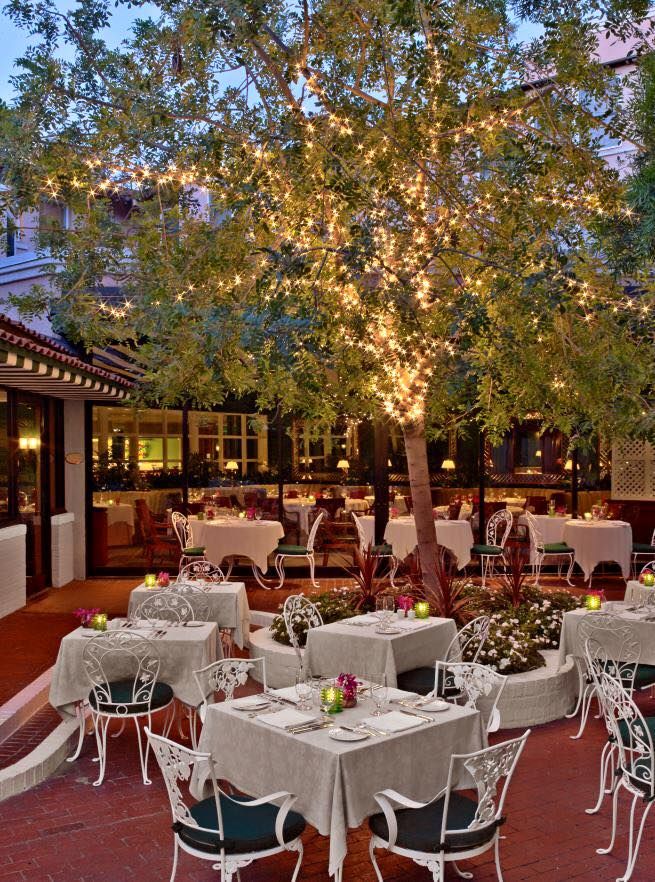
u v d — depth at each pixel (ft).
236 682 19.52
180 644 23.00
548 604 31.60
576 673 26.61
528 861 16.69
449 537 46.42
